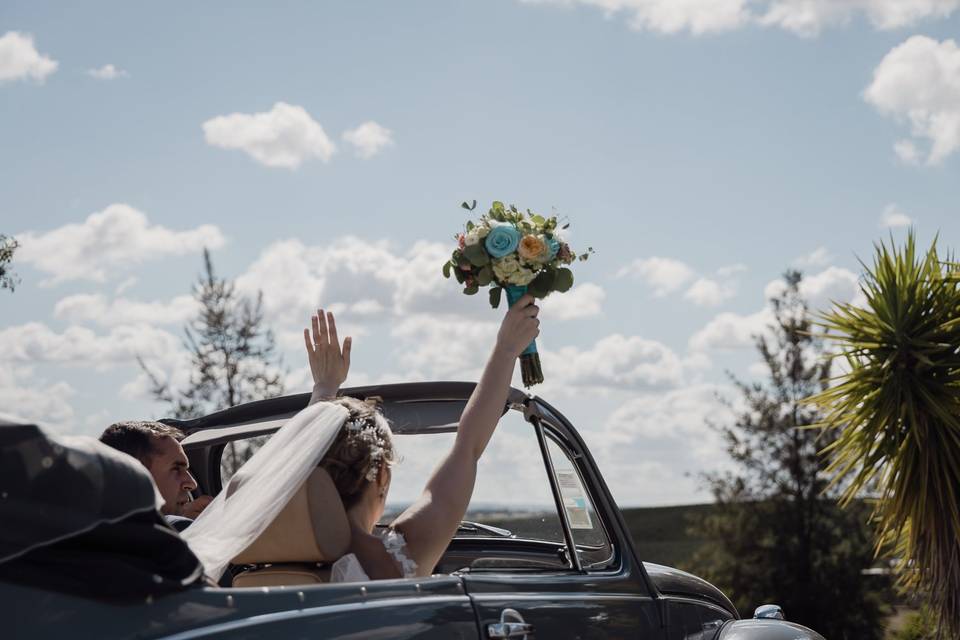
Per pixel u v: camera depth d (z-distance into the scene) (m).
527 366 2.83
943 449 8.25
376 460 2.44
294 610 1.89
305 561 2.36
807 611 19.97
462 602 2.30
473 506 3.02
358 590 2.06
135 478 1.69
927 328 8.48
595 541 3.01
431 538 2.44
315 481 2.36
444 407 3.14
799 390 20.92
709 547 21.34
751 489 20.66
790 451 20.55
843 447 8.76
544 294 2.73
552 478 2.89
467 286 2.80
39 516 1.57
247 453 3.34
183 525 2.97
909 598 8.64
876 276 8.79
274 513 2.22
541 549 2.98
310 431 2.39
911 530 8.31
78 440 1.68
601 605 2.82
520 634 2.36
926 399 8.17
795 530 20.36
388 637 2.03
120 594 1.63
